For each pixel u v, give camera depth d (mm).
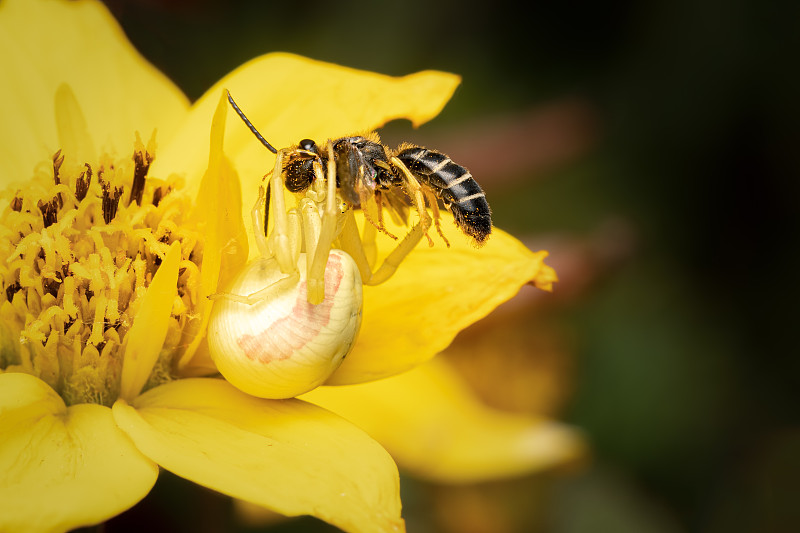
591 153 175
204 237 112
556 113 157
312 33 170
